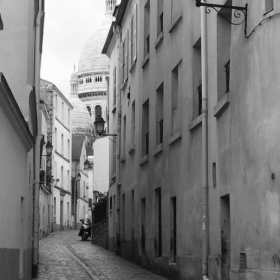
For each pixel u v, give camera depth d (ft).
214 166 46.29
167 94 64.13
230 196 41.34
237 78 39.45
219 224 44.65
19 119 38.99
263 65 34.78
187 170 55.11
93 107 472.85
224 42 45.98
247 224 37.37
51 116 195.21
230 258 41.86
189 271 53.36
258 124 35.35
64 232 200.34
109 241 111.34
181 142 57.62
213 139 46.47
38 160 72.43
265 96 34.47
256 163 35.68
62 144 221.25
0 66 55.88
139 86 81.82
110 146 117.39
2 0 56.90
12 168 38.81
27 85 55.77
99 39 483.92
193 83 54.19
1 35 56.44
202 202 48.73
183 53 57.26
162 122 69.56
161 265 65.31
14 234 40.42
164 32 65.87
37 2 66.13
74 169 256.93
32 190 65.46
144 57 78.13
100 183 184.55
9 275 37.47
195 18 53.36
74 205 245.86
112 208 108.68
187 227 54.65
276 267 32.96
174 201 62.34
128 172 90.99
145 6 79.30
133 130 88.53
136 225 82.02
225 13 45.57
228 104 42.06
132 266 78.74
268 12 34.40
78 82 483.51
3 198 34.81
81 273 69.62
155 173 69.97
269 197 33.81
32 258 66.08
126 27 95.35
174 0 62.08
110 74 118.42
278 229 32.89
